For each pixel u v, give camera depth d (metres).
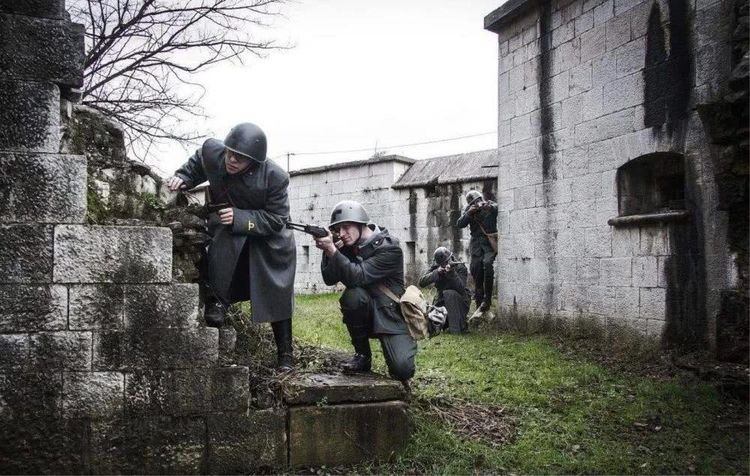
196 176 4.51
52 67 3.69
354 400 4.13
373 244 4.56
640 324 7.21
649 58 7.18
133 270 3.77
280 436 3.97
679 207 7.00
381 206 16.81
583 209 8.25
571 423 4.89
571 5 8.55
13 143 3.60
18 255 3.58
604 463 4.12
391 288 4.64
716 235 6.25
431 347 8.08
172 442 3.79
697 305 6.47
